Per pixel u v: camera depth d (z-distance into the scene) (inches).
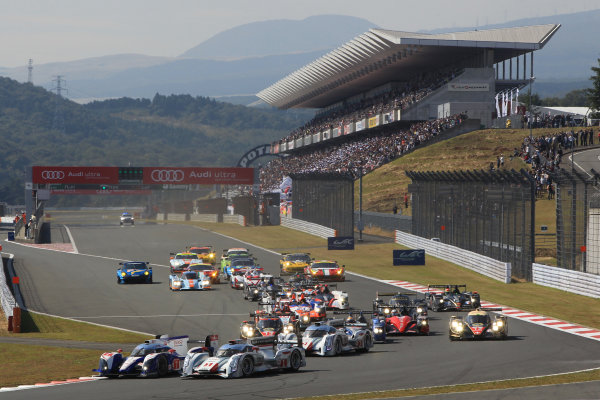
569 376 3240.7
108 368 3459.6
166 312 5969.5
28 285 7859.3
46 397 2952.8
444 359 3799.2
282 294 5580.7
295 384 3127.5
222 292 7170.3
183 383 3208.7
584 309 5851.4
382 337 4475.9
